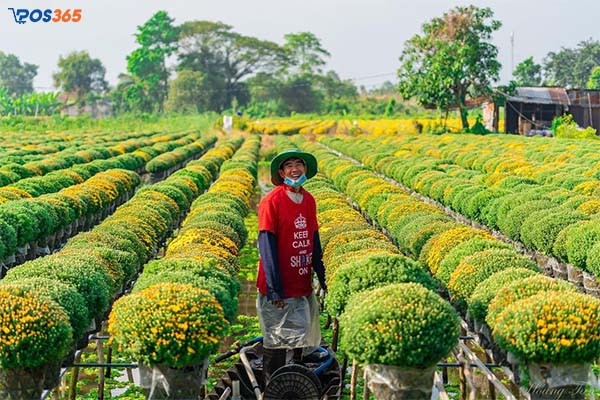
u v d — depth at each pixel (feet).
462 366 31.48
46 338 23.66
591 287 42.11
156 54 395.96
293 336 28.22
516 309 24.14
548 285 26.08
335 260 34.83
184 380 24.34
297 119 327.88
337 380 28.25
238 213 55.52
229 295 28.27
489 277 29.35
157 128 267.18
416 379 23.38
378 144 169.68
